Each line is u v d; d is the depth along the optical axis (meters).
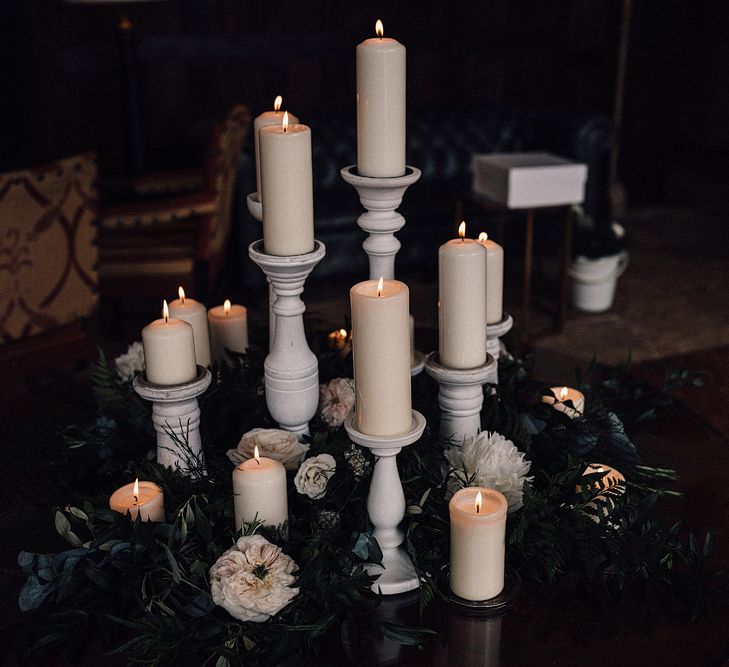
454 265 0.88
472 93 4.59
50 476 1.14
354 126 3.50
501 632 0.86
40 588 0.85
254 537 0.83
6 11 3.73
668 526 1.04
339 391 1.03
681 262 3.76
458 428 0.97
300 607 0.83
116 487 1.07
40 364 2.07
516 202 2.62
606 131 3.42
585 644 0.85
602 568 0.90
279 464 0.88
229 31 4.11
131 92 3.48
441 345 0.93
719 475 1.15
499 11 4.49
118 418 1.08
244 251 2.99
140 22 3.94
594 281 3.03
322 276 3.19
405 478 0.95
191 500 0.89
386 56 0.85
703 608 0.89
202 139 3.29
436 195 3.39
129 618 0.83
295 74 4.28
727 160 4.75
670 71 4.83
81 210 1.99
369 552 0.88
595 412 1.09
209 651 0.81
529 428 1.03
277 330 0.95
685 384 1.27
